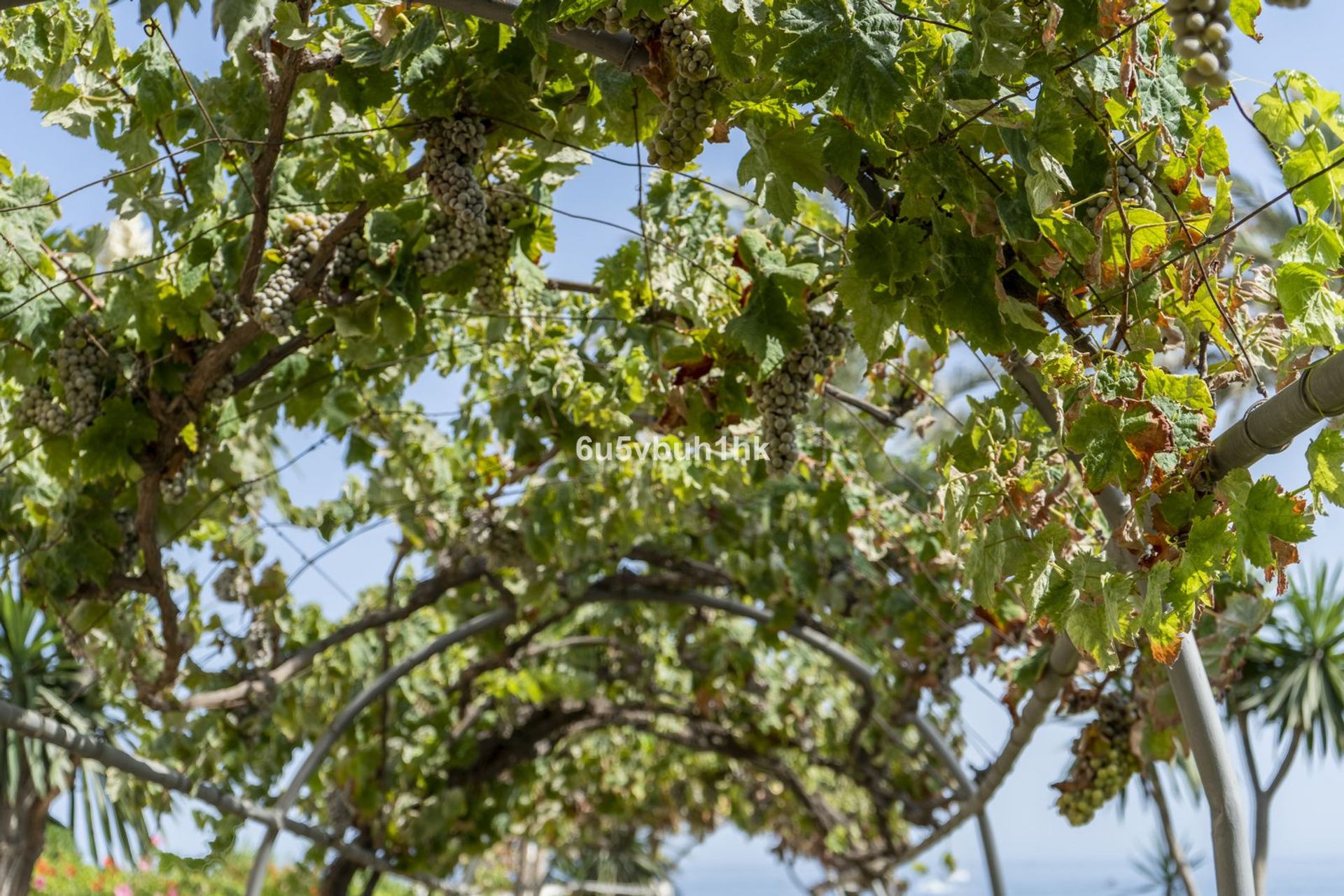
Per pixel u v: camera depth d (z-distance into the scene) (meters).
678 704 6.21
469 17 2.11
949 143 1.71
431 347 3.28
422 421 3.99
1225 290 1.92
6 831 4.99
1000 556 1.75
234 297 2.62
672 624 5.12
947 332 1.88
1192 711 1.69
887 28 1.59
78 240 2.74
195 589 3.83
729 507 4.22
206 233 2.41
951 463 1.78
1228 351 1.87
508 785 5.67
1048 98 1.61
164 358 2.66
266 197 2.19
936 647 4.22
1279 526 1.53
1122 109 1.73
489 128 2.24
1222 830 1.65
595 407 3.28
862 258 1.81
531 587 4.22
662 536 4.54
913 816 5.75
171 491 2.91
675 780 8.18
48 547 3.08
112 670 3.45
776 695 5.85
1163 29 1.78
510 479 3.84
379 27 2.06
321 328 2.66
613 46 1.84
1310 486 1.62
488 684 5.33
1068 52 1.66
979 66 1.60
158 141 2.40
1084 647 1.67
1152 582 1.56
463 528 4.15
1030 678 2.98
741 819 8.20
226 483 3.37
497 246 2.61
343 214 2.52
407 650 5.14
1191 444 1.62
